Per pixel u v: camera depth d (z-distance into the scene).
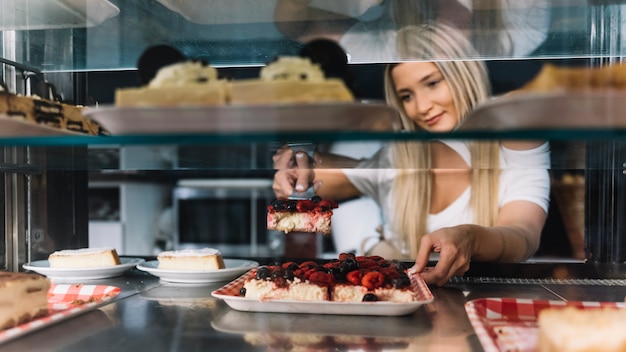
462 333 1.02
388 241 2.46
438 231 1.60
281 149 1.13
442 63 1.58
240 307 1.18
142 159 1.35
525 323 1.04
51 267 1.59
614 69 0.64
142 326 1.07
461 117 0.90
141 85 0.77
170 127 0.76
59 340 0.98
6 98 0.75
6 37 1.49
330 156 1.44
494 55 1.58
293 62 0.73
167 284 1.55
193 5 1.47
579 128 0.71
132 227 2.94
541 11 1.50
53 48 1.51
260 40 1.53
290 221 1.62
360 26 1.52
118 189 2.91
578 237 2.23
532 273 1.71
